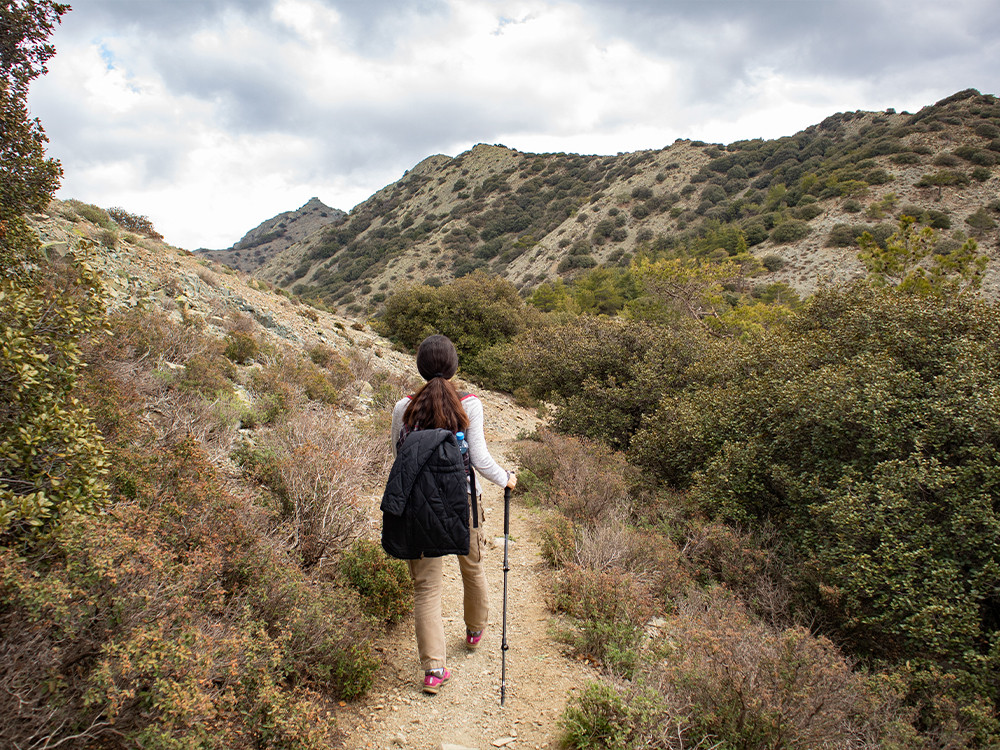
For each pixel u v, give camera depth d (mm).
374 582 3857
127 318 7977
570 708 2830
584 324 13562
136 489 3473
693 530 6309
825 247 48656
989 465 5141
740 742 2809
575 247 75750
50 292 3139
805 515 6168
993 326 6746
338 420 7852
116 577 2314
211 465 4035
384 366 16391
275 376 8969
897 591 4824
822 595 5172
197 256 20453
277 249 182000
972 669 4453
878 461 5898
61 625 2170
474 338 20844
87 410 2936
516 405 18188
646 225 78812
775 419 6934
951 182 51531
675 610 4812
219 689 2420
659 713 2738
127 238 15453
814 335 8258
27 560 2275
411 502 2814
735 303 38656
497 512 7199
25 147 5039
